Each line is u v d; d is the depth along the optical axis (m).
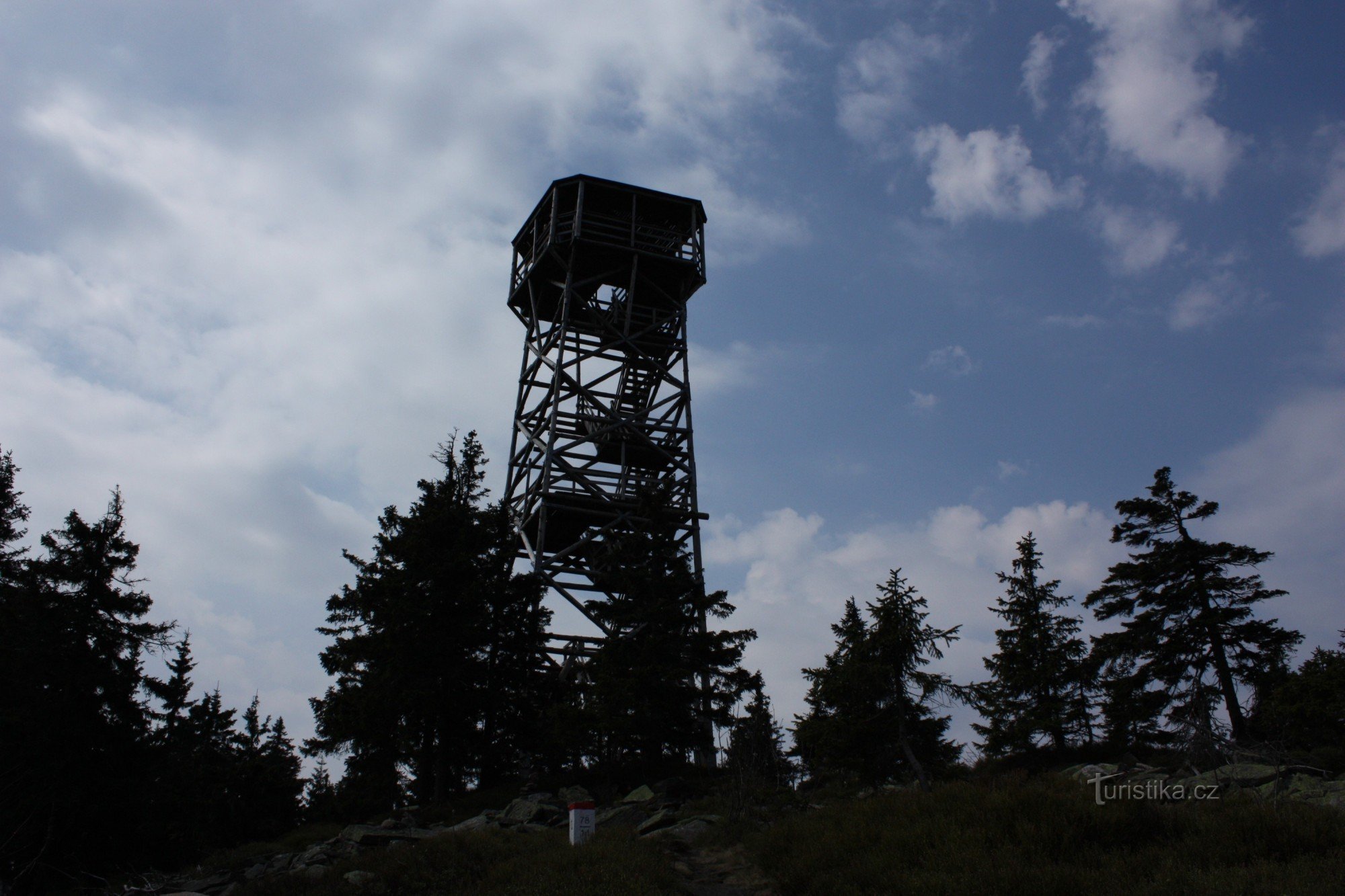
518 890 17.25
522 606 37.91
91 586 29.58
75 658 28.33
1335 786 20.25
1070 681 33.59
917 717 25.86
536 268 45.19
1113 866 15.45
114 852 28.05
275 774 45.56
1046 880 14.88
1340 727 27.80
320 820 46.44
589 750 32.12
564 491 40.94
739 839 22.09
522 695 35.88
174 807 29.45
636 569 33.22
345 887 19.66
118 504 31.36
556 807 28.41
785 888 18.11
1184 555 32.72
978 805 18.94
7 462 38.50
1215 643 31.77
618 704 30.66
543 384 45.16
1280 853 15.47
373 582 35.53
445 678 32.75
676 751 32.81
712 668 33.28
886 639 25.38
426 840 22.81
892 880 16.12
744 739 29.08
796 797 28.22
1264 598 32.09
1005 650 34.47
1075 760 32.19
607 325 44.72
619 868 18.05
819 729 26.64
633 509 40.62
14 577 31.77
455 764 35.41
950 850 16.80
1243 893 13.52
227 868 27.77
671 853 21.20
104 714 29.06
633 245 45.00
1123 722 31.52
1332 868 14.03
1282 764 22.08
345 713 32.94
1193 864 15.21
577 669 36.28
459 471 39.03
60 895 26.64
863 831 19.30
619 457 45.41
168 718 35.59
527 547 40.19
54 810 26.58
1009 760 33.53
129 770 29.02
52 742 27.11
